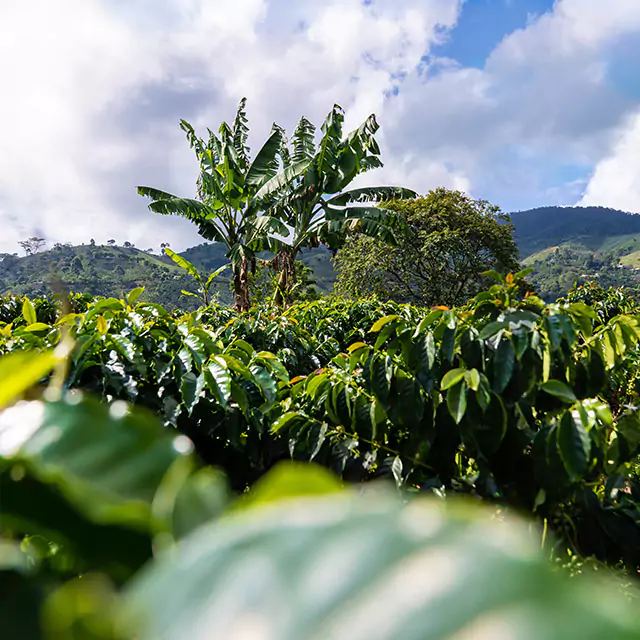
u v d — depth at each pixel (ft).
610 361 6.73
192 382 6.88
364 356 7.31
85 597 0.70
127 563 0.96
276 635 0.50
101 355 7.39
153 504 0.92
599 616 0.40
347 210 46.11
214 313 21.58
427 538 0.52
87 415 1.02
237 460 7.48
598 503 6.27
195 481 0.97
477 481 6.50
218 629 0.53
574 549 6.18
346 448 7.04
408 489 6.68
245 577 0.56
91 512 0.92
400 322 6.97
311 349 17.60
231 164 44.39
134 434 1.01
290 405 7.84
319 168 42.93
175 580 0.60
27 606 0.79
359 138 42.88
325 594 0.51
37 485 0.97
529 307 6.78
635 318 6.34
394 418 6.80
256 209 45.50
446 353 6.64
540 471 5.98
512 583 0.45
